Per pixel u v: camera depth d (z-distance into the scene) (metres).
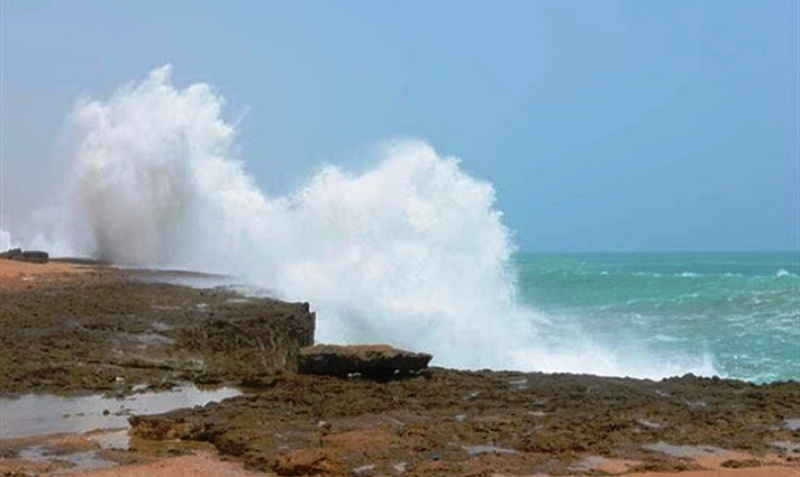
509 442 9.30
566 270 71.31
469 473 8.22
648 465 8.55
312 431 9.69
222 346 15.20
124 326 15.66
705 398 11.67
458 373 13.43
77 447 9.26
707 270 77.00
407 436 9.48
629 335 25.67
